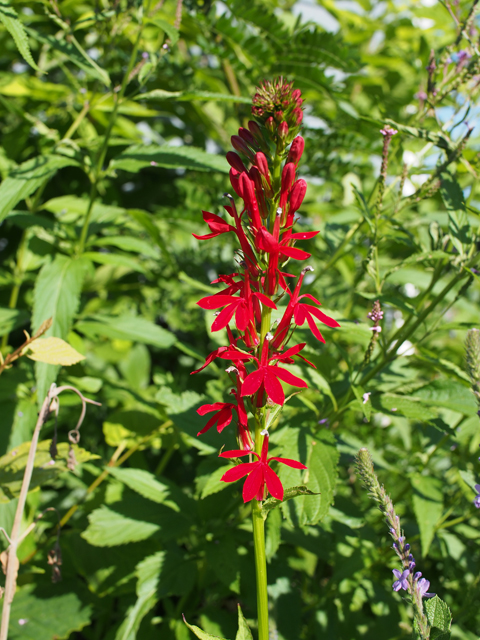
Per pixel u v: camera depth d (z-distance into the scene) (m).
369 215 0.53
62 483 0.75
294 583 0.62
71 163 0.59
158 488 0.56
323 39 0.72
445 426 0.46
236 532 0.54
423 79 0.74
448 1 0.53
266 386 0.29
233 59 0.79
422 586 0.31
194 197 0.84
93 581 0.58
